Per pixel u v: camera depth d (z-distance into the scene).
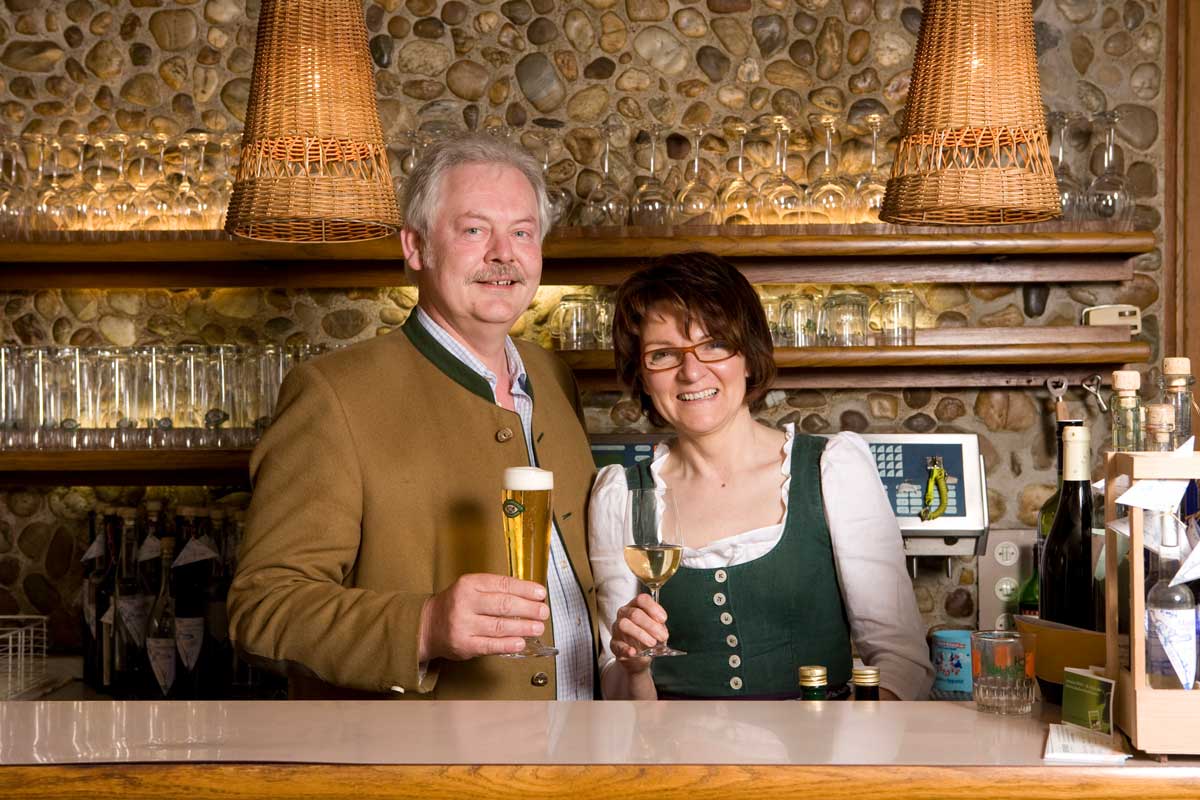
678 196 2.94
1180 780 1.15
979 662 1.37
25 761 1.17
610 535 1.95
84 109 3.15
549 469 2.00
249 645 1.71
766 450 1.97
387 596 1.66
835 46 3.16
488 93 3.16
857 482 1.89
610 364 2.82
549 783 1.16
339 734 1.27
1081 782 1.15
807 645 1.85
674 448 2.05
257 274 3.02
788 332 2.92
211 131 3.15
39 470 2.92
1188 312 3.13
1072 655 1.37
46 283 3.02
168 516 3.09
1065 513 1.67
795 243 2.82
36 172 3.10
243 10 3.16
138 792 1.16
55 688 2.85
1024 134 2.01
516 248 1.93
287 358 2.89
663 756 1.19
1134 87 3.16
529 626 1.56
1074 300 3.15
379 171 2.14
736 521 1.90
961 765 1.16
